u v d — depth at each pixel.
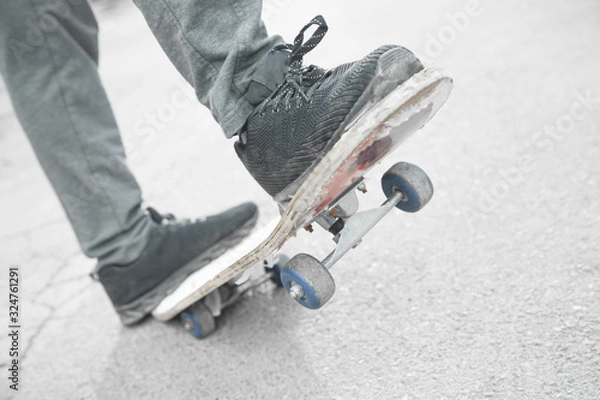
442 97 1.52
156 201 3.44
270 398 1.84
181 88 5.38
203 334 2.19
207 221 2.31
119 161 2.23
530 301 1.92
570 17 4.57
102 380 2.13
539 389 1.57
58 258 3.13
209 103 1.65
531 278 2.03
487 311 1.93
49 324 2.55
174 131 4.52
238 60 1.58
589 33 4.12
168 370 2.10
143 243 2.24
